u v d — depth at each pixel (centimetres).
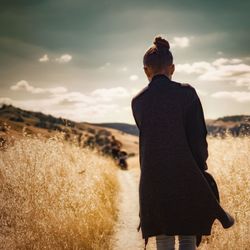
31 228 530
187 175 290
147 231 303
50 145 816
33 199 595
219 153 867
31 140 798
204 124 305
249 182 595
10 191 647
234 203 555
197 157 302
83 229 577
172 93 301
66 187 661
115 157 2438
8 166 724
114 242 635
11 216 559
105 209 777
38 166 695
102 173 1139
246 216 498
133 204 990
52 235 527
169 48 323
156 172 293
